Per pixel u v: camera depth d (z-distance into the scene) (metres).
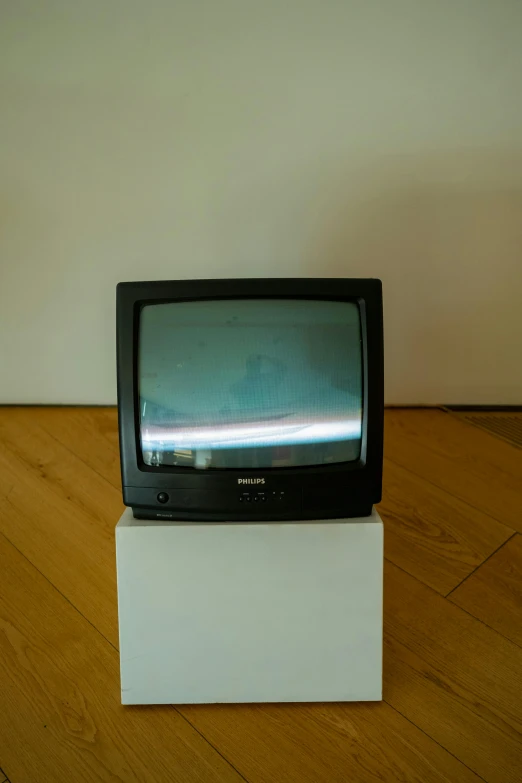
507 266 1.85
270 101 1.70
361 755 0.96
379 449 1.01
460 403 2.00
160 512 1.04
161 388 1.00
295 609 1.04
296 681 1.05
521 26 1.61
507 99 1.68
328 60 1.66
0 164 1.76
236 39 1.64
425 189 1.78
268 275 1.88
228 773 0.93
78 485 1.61
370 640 1.04
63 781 0.92
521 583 1.29
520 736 0.98
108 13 1.62
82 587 1.29
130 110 1.71
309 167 1.76
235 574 1.04
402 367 1.97
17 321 1.92
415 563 1.34
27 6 1.61
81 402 2.02
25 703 1.04
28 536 1.43
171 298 0.98
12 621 1.20
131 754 0.96
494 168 1.75
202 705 1.06
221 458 1.02
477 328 1.92
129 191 1.79
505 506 1.53
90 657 1.13
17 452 1.75
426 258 1.85
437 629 1.18
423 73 1.67
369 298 0.98
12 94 1.69
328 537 1.03
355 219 1.82
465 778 0.92
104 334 1.94
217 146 1.74
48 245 1.84
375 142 1.73
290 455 1.02
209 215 1.82
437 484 1.61
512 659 1.12
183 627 1.05
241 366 1.00
